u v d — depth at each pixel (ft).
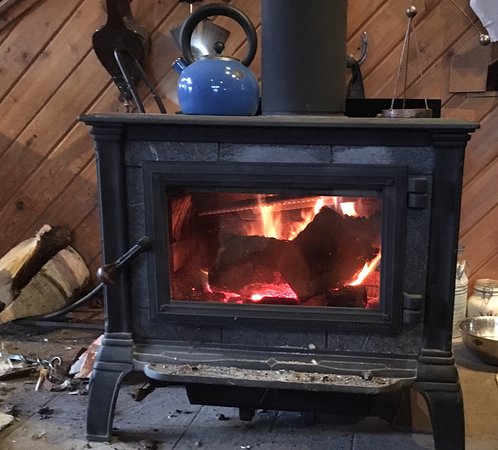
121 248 4.28
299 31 4.36
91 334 6.43
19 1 6.58
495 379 5.30
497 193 6.18
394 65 6.16
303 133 3.95
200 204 4.43
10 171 7.04
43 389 5.17
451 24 5.98
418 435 4.50
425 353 4.08
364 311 4.13
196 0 6.20
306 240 4.40
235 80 4.25
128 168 4.20
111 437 4.40
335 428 4.62
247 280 4.51
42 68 6.75
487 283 6.22
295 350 4.24
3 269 6.10
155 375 4.10
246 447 4.32
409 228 3.99
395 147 3.91
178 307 4.28
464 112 6.13
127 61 6.31
